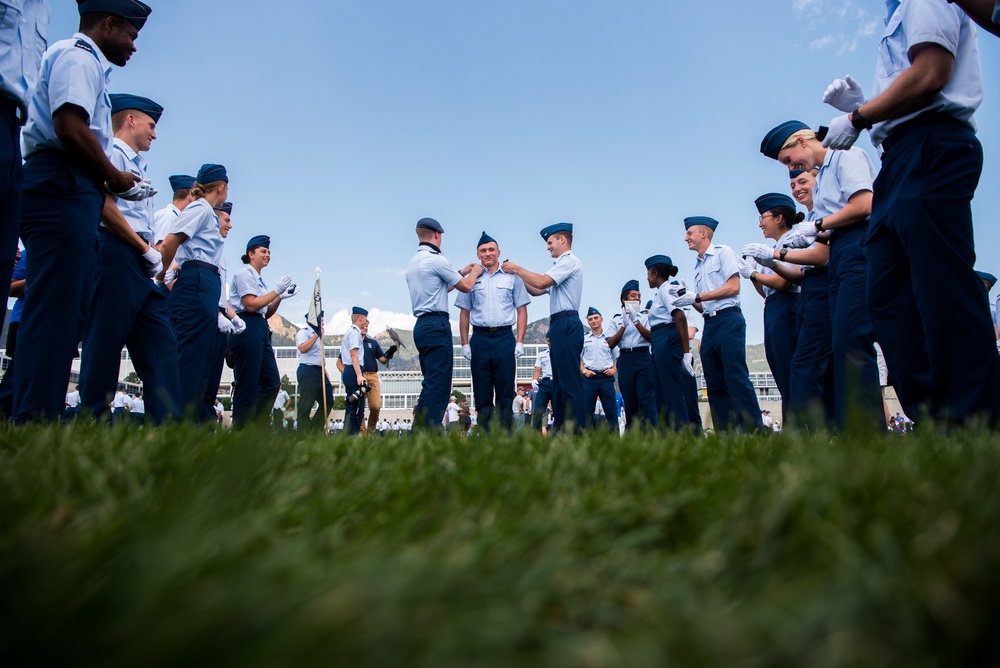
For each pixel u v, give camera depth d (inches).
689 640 21.3
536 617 26.3
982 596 24.0
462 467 56.6
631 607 28.1
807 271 203.9
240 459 44.0
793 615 23.1
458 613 22.7
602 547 35.4
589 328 467.2
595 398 464.4
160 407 171.9
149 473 50.6
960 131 118.3
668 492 46.7
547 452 69.7
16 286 266.2
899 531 32.8
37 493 41.8
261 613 18.8
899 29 131.7
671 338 331.9
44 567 23.7
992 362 112.1
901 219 118.8
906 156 121.3
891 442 56.4
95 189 145.0
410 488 49.2
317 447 82.4
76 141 137.9
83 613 19.5
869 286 133.7
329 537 36.3
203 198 235.1
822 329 198.8
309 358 455.8
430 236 295.9
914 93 116.9
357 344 477.7
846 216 170.4
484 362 311.7
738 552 34.1
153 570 21.6
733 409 275.0
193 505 33.1
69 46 142.9
